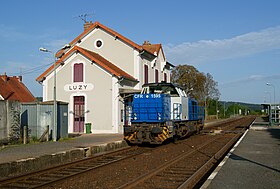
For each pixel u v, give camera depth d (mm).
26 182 10680
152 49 37469
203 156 15945
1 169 11617
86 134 28000
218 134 30719
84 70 30281
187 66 60469
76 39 33656
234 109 129625
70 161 15250
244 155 14414
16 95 41812
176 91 22734
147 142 21453
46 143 19922
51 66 31391
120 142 20594
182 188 8992
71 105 30609
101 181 10562
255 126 40750
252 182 9070
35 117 23234
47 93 31562
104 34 33094
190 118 25641
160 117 19891
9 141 19281
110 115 29094
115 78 29125
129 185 9391
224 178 9539
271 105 42562
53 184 10133
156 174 11352
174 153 17062
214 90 67625
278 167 11383
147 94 20391
